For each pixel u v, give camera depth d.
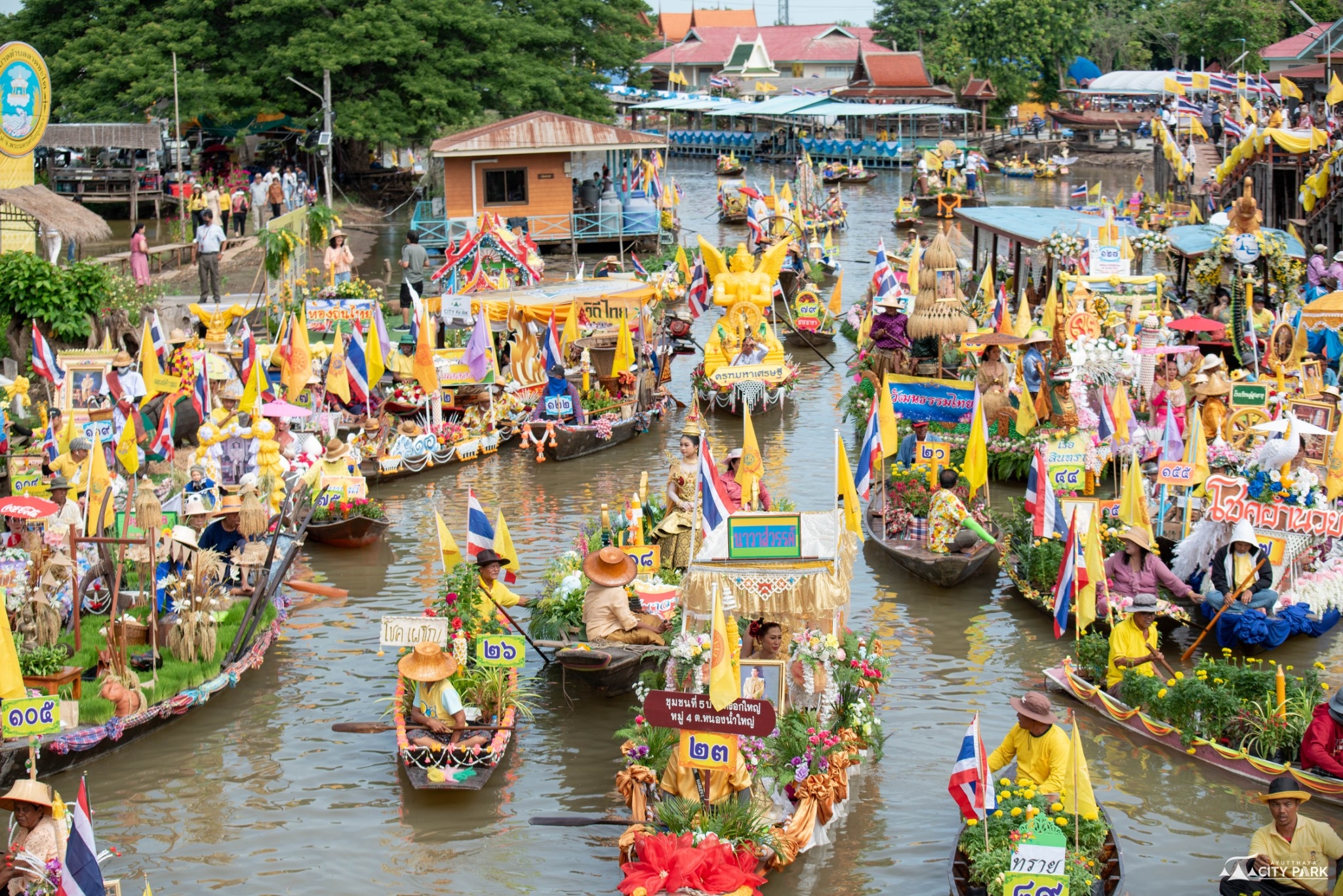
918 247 40.31
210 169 61.94
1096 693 17.55
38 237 34.81
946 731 17.27
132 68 57.12
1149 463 25.22
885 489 24.31
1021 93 105.81
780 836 13.98
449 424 30.44
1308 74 64.44
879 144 96.88
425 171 73.94
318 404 29.12
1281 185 47.72
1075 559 18.72
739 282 33.75
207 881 13.99
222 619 19.41
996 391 28.11
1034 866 12.52
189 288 42.00
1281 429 20.31
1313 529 19.31
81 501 20.83
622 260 50.78
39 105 33.72
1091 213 53.53
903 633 20.45
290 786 16.02
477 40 64.69
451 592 17.67
